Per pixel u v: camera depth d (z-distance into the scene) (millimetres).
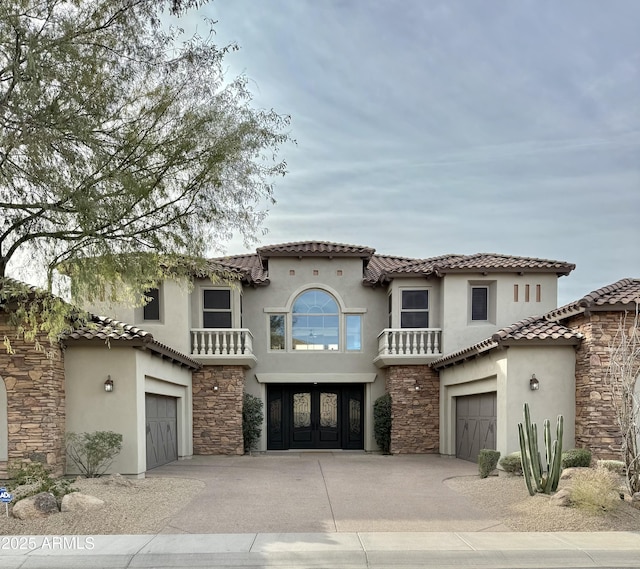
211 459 17562
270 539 7531
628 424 9781
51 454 12109
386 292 21109
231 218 11250
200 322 19359
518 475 12117
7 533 7762
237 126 10609
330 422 21141
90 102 9648
